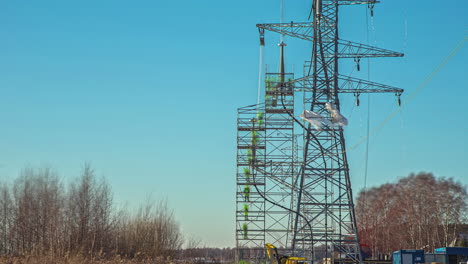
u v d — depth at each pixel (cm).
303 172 4919
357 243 4806
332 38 4925
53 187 6994
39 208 6800
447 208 8331
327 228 4959
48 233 6419
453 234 8581
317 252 5216
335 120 4191
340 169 4881
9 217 6856
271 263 3875
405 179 9512
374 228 9856
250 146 5516
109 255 6003
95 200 6831
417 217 8856
